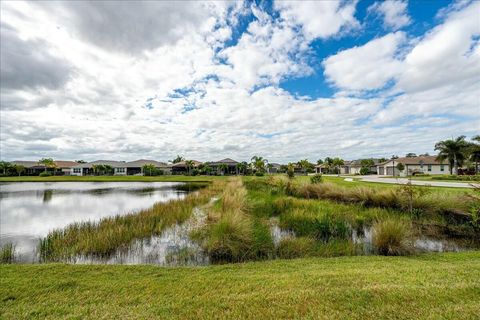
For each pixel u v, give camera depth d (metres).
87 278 4.52
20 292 3.92
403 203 10.44
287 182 18.55
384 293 3.57
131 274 4.73
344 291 3.67
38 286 4.13
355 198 12.51
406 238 6.83
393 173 49.69
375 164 65.75
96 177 53.88
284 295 3.63
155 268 5.11
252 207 12.07
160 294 3.81
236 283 4.15
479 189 6.83
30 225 11.10
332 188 14.55
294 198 13.99
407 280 4.03
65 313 3.31
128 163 74.44
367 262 5.33
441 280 4.00
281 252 6.64
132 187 32.25
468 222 8.13
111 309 3.39
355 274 4.36
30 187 32.53
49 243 7.66
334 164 75.06
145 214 11.36
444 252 6.48
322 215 9.76
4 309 3.42
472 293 3.52
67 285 4.17
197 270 4.97
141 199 20.42
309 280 4.15
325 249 6.72
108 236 7.87
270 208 11.93
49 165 66.12
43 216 13.31
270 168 79.62
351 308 3.26
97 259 6.58
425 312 3.12
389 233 6.67
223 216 8.31
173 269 5.05
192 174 62.72
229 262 6.24
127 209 15.52
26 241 8.45
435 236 8.09
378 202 11.48
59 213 14.19
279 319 3.08
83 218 12.70
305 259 5.85
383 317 3.06
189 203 14.50
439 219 9.07
